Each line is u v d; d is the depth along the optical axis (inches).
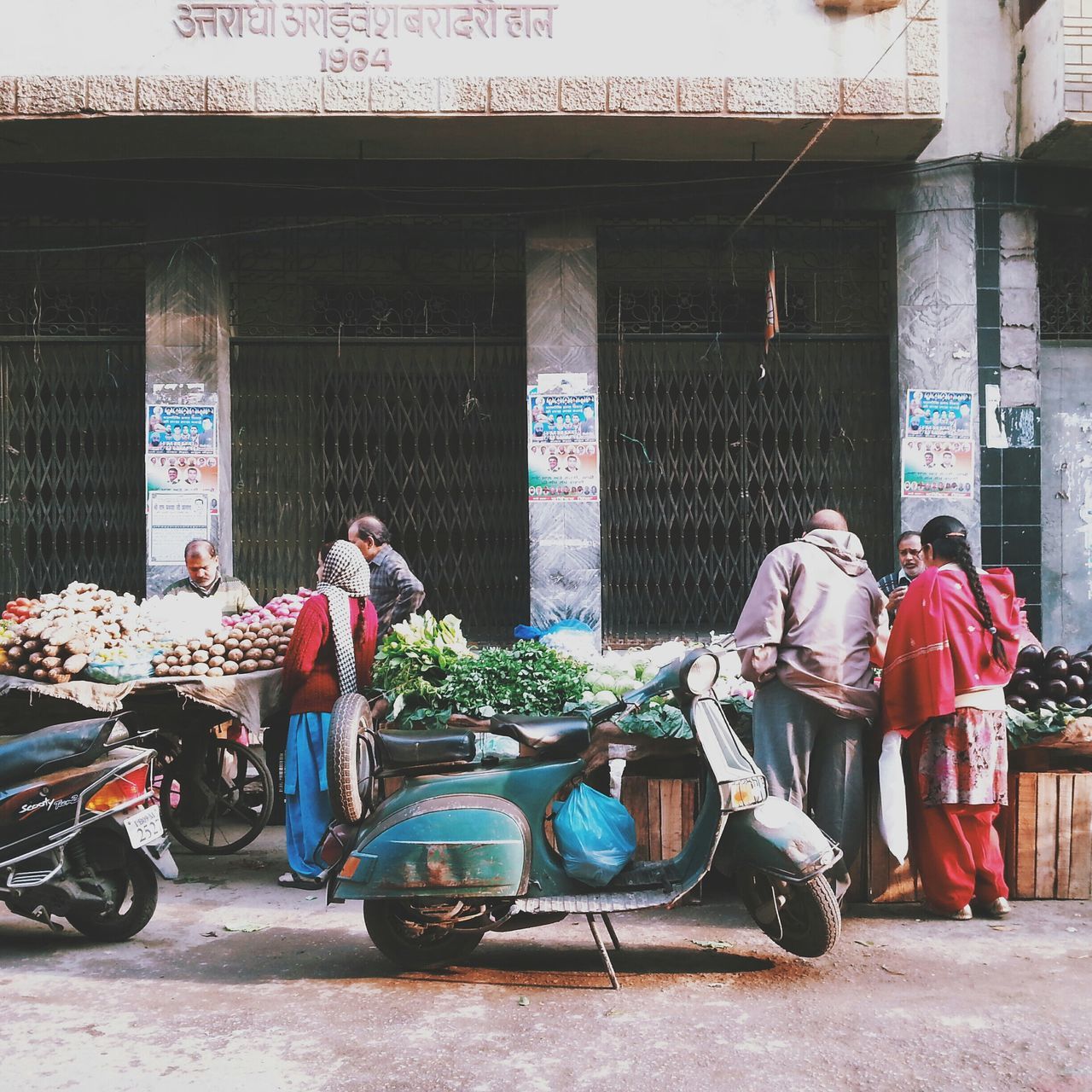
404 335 366.3
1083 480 368.2
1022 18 356.2
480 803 163.5
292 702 216.2
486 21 320.8
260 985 163.6
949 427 358.0
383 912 166.2
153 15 318.7
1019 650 216.2
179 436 350.6
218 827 265.0
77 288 363.9
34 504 359.6
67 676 228.2
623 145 337.4
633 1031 144.8
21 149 335.9
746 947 179.6
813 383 367.6
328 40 319.6
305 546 363.9
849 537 200.1
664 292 368.5
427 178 350.3
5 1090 128.9
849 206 355.9
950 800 188.7
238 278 365.7
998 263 359.3
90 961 175.2
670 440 362.6
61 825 179.9
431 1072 133.3
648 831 207.2
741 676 194.2
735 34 322.0
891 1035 143.3
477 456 364.5
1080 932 185.9
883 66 319.6
